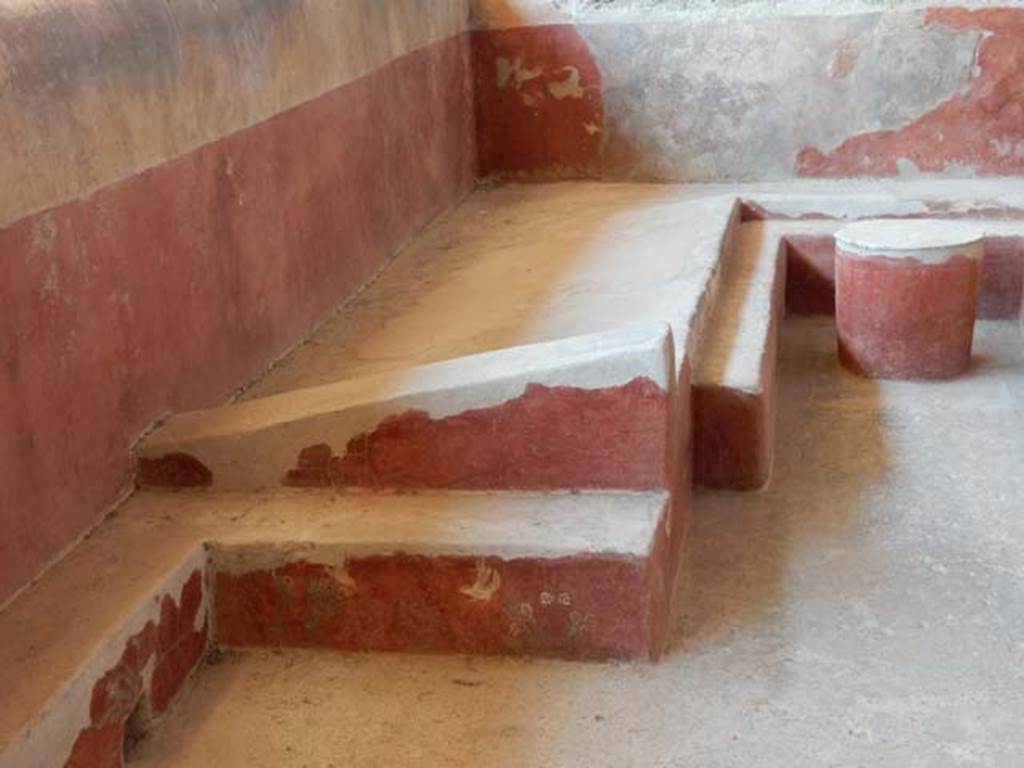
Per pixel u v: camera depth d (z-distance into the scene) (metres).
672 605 2.46
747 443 2.93
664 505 2.31
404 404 2.36
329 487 2.43
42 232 2.10
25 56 2.06
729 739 2.05
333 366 3.07
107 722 1.93
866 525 2.79
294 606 2.29
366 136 3.77
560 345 2.41
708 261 3.54
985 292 4.18
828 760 1.99
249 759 2.03
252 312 2.95
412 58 4.22
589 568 2.20
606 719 2.10
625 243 3.98
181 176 2.58
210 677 2.24
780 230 4.36
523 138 5.03
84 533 2.26
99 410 2.30
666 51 4.81
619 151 4.97
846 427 3.36
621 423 2.31
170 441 2.43
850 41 4.64
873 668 2.24
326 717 2.13
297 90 3.20
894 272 3.60
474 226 4.45
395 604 2.27
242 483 2.44
